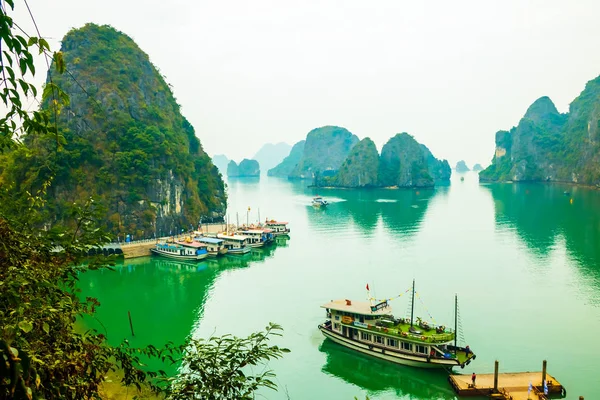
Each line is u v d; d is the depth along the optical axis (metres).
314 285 66.94
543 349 44.28
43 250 9.56
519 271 71.50
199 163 133.62
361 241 99.81
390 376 40.28
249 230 104.38
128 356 9.48
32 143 84.31
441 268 74.25
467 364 41.31
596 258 78.44
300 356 44.28
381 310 46.28
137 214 95.56
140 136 100.50
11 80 6.53
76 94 101.44
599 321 50.94
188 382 9.29
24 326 6.14
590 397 36.06
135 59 123.56
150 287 67.50
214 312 56.06
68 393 7.37
